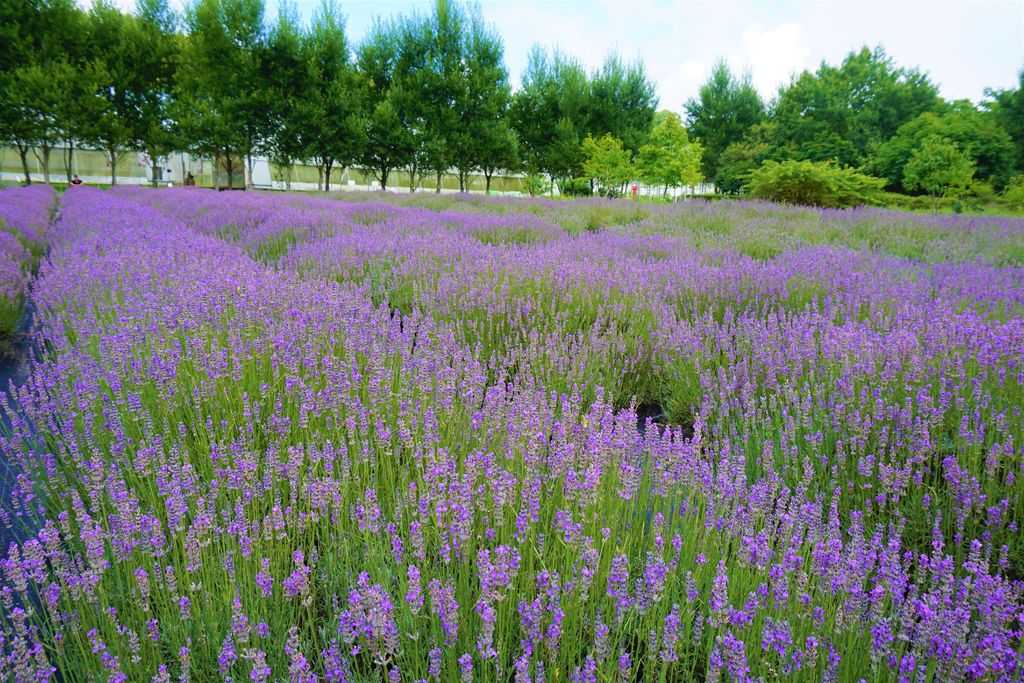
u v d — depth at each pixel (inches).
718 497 101.7
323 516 100.7
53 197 1018.1
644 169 1423.5
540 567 94.0
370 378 144.6
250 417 127.1
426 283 261.9
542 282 252.8
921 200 1126.4
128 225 428.8
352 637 70.9
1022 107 1393.9
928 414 132.0
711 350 201.6
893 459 125.0
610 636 85.1
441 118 1683.1
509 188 2396.7
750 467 140.3
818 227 515.2
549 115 1863.9
